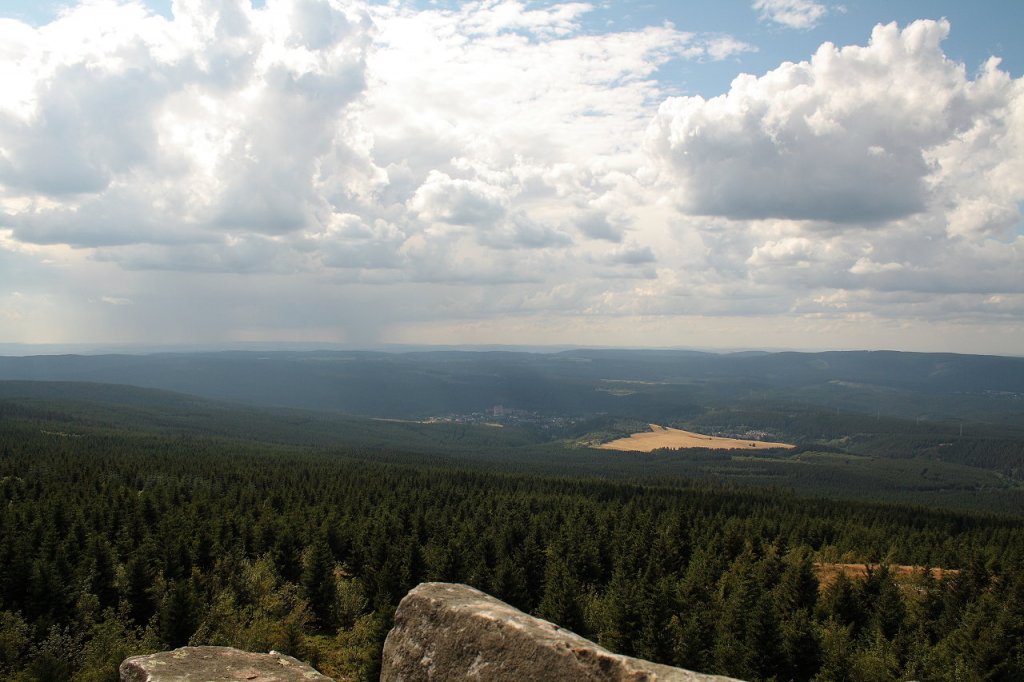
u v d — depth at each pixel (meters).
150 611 46.47
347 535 73.38
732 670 39.47
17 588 45.78
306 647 42.25
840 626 45.88
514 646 10.12
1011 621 38.97
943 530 100.56
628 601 44.03
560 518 90.94
